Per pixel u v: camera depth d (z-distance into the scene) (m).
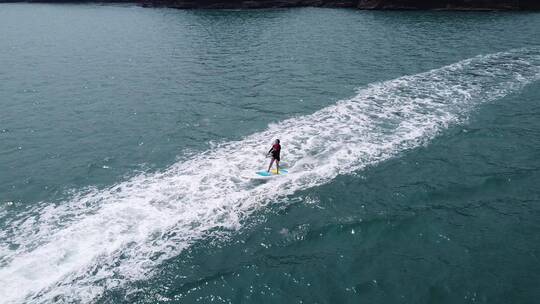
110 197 18.77
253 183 19.42
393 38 55.34
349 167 20.70
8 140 25.94
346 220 16.70
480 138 23.75
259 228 16.30
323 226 16.39
